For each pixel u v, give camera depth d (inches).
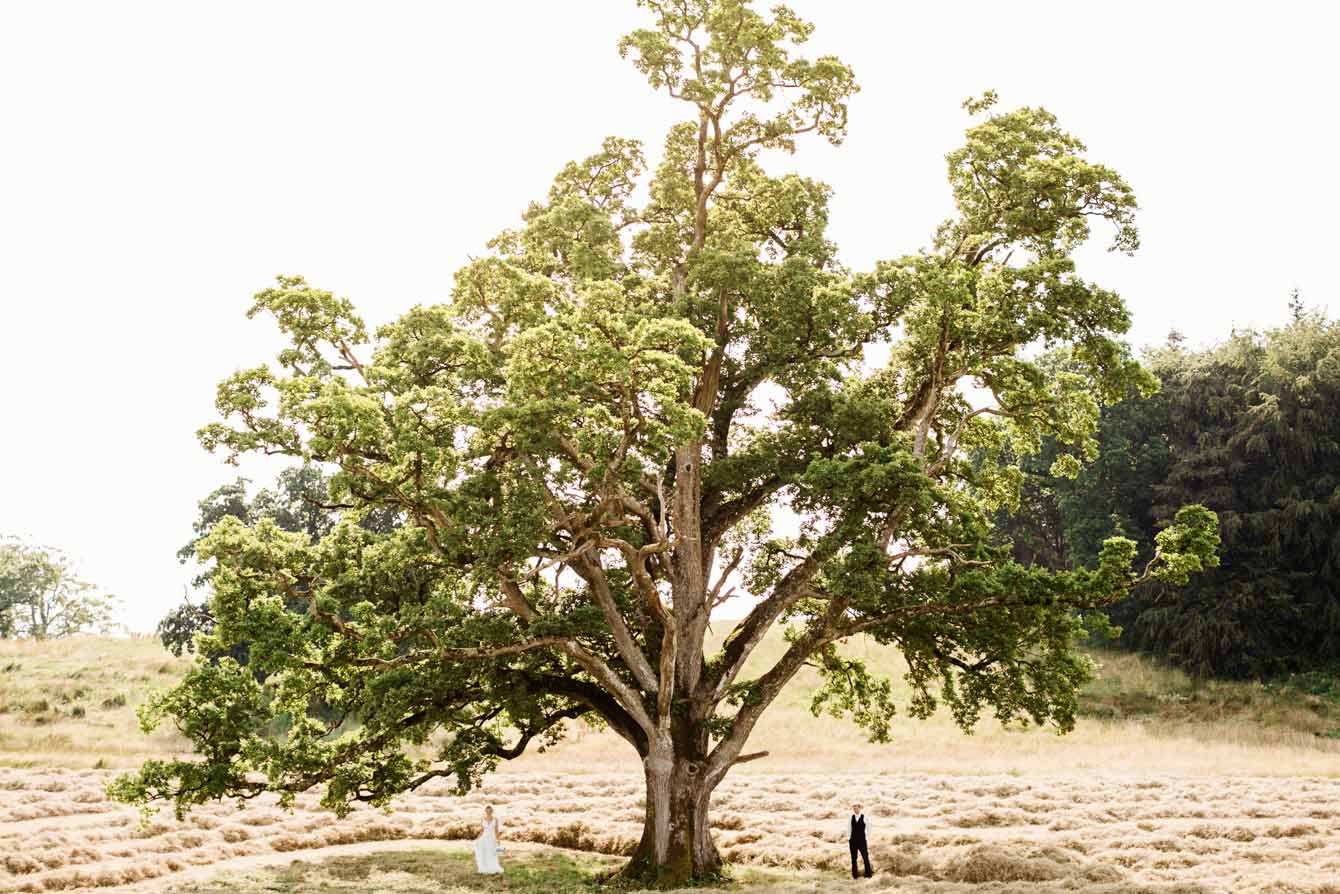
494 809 1439.5
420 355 981.2
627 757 1918.1
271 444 885.8
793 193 1166.3
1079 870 956.6
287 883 992.9
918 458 1061.1
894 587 1043.3
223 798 1416.1
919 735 2069.4
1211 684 2285.9
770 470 1112.2
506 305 970.7
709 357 1126.4
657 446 892.0
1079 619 986.7
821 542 983.6
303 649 956.0
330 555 1013.8
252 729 971.3
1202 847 1039.6
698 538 1107.9
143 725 956.0
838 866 1071.0
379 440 882.8
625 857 1165.1
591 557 1058.1
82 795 1386.6
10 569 4552.2
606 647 1130.0
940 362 1055.6
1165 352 2751.0
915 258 952.9
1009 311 1035.3
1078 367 2361.0
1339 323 2571.4
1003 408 1140.5
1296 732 1996.8
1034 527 2871.6
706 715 1083.9
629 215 1201.4
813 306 1061.8
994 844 1061.1
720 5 1101.7
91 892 930.1
